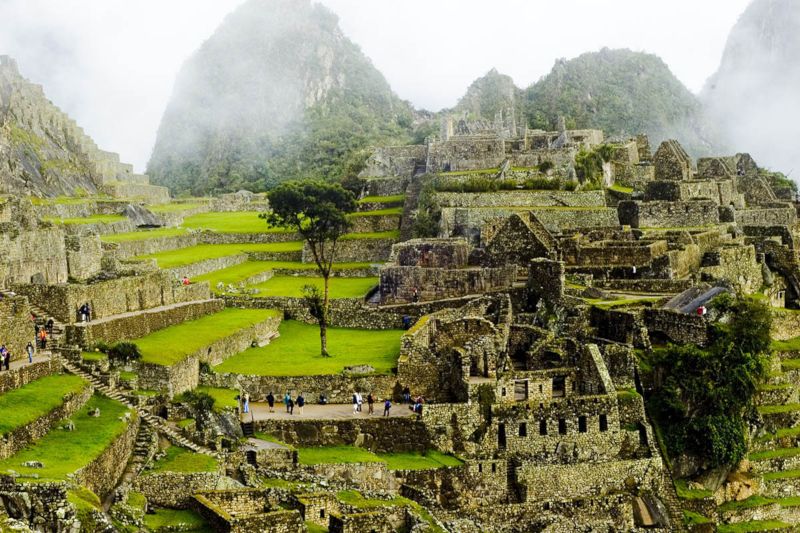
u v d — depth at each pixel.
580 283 130.50
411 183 187.75
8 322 85.38
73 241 116.00
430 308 130.25
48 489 61.97
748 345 113.00
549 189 171.00
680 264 134.00
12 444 69.19
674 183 173.75
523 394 106.62
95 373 89.44
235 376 103.50
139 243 157.88
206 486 75.94
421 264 140.25
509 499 100.25
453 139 194.12
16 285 99.50
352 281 155.25
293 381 104.12
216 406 94.50
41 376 84.31
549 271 123.56
